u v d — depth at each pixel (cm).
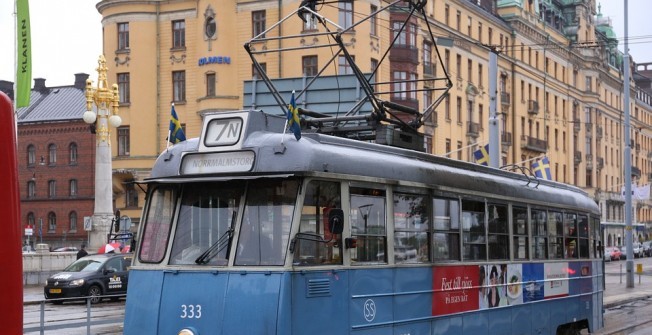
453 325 1155
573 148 8575
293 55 5125
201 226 933
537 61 7619
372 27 5050
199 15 5522
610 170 9769
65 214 7825
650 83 12950
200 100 5491
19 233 534
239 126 936
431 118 5675
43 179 7950
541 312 1445
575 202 1627
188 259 928
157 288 934
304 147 907
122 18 5781
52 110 8212
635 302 2986
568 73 8425
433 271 1112
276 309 859
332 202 934
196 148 962
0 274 520
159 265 942
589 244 1692
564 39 8275
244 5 5359
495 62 2484
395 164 1050
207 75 5475
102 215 3881
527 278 1395
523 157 7256
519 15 7125
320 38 5025
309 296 887
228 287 890
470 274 1207
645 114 11962
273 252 881
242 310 877
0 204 525
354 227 963
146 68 5734
